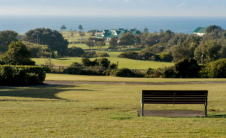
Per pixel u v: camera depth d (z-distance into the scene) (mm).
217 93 15914
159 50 134500
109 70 42250
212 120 8039
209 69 38156
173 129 6902
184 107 10680
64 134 6367
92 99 13188
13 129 6766
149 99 8859
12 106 10383
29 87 20438
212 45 84562
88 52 133000
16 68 22688
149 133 6516
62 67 46312
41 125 7238
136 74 40844
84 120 7957
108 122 7699
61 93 15930
